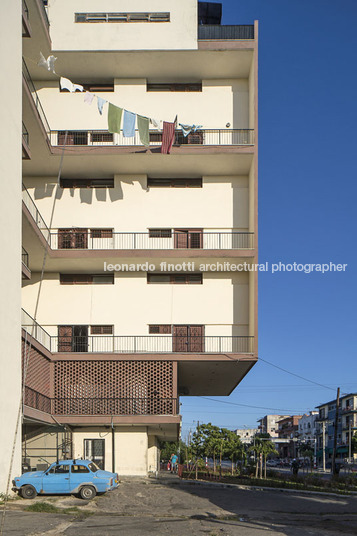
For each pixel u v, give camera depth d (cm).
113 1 3047
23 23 2561
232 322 3077
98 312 3080
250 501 2052
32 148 2869
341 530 1455
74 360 2906
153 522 1499
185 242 3142
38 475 1948
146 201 3170
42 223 3125
